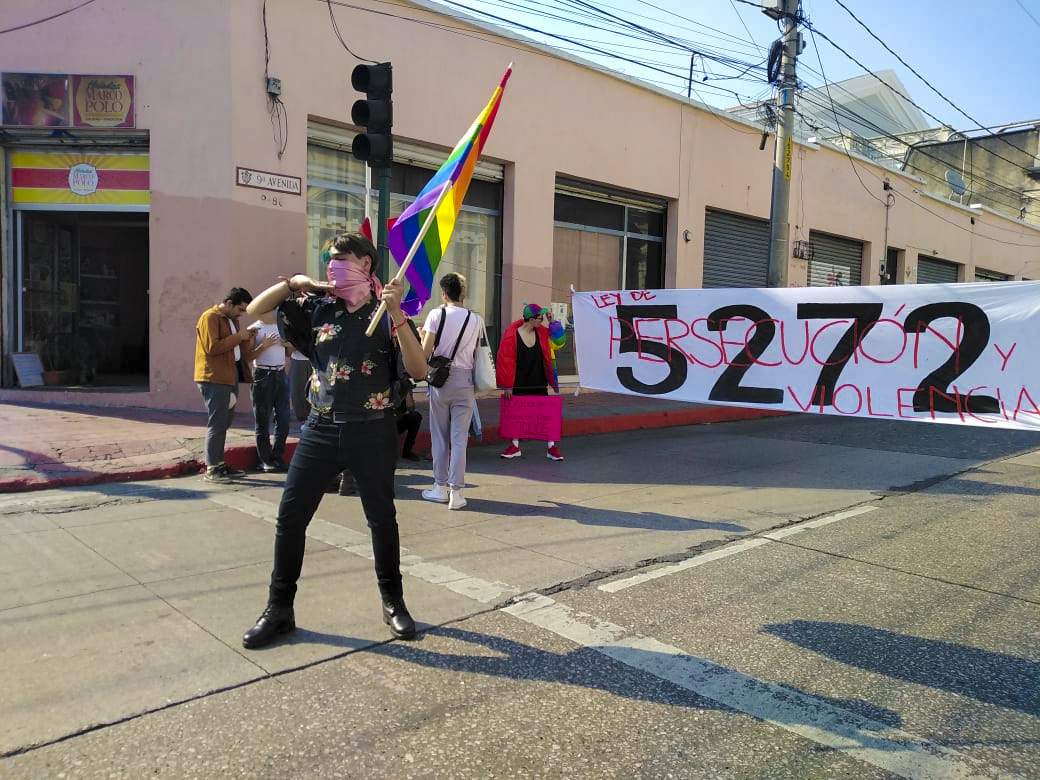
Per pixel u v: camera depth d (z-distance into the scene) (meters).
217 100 9.98
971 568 5.32
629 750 2.98
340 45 10.97
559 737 3.06
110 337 13.33
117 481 7.07
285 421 7.72
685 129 16.34
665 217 16.56
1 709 3.12
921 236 24.47
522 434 8.89
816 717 3.27
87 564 4.86
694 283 16.94
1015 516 6.76
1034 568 5.34
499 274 13.69
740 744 3.05
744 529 6.18
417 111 11.87
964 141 34.38
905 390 6.50
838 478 8.32
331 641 3.85
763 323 7.33
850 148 26.25
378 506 3.85
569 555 5.38
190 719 3.09
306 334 3.85
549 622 4.19
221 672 3.49
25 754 2.82
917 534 6.16
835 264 21.44
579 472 8.34
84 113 10.12
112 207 10.56
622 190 15.49
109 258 13.18
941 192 32.69
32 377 11.22
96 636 3.82
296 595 4.43
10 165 10.65
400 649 3.79
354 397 3.73
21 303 11.04
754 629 4.19
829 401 6.95
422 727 3.09
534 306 8.74
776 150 14.35
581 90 14.26
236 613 4.14
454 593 4.57
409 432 8.55
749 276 18.77
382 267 8.02
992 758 2.99
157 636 3.84
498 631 4.05
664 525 6.23
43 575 4.66
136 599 4.31
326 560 5.07
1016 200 34.50
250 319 9.47
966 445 10.77
